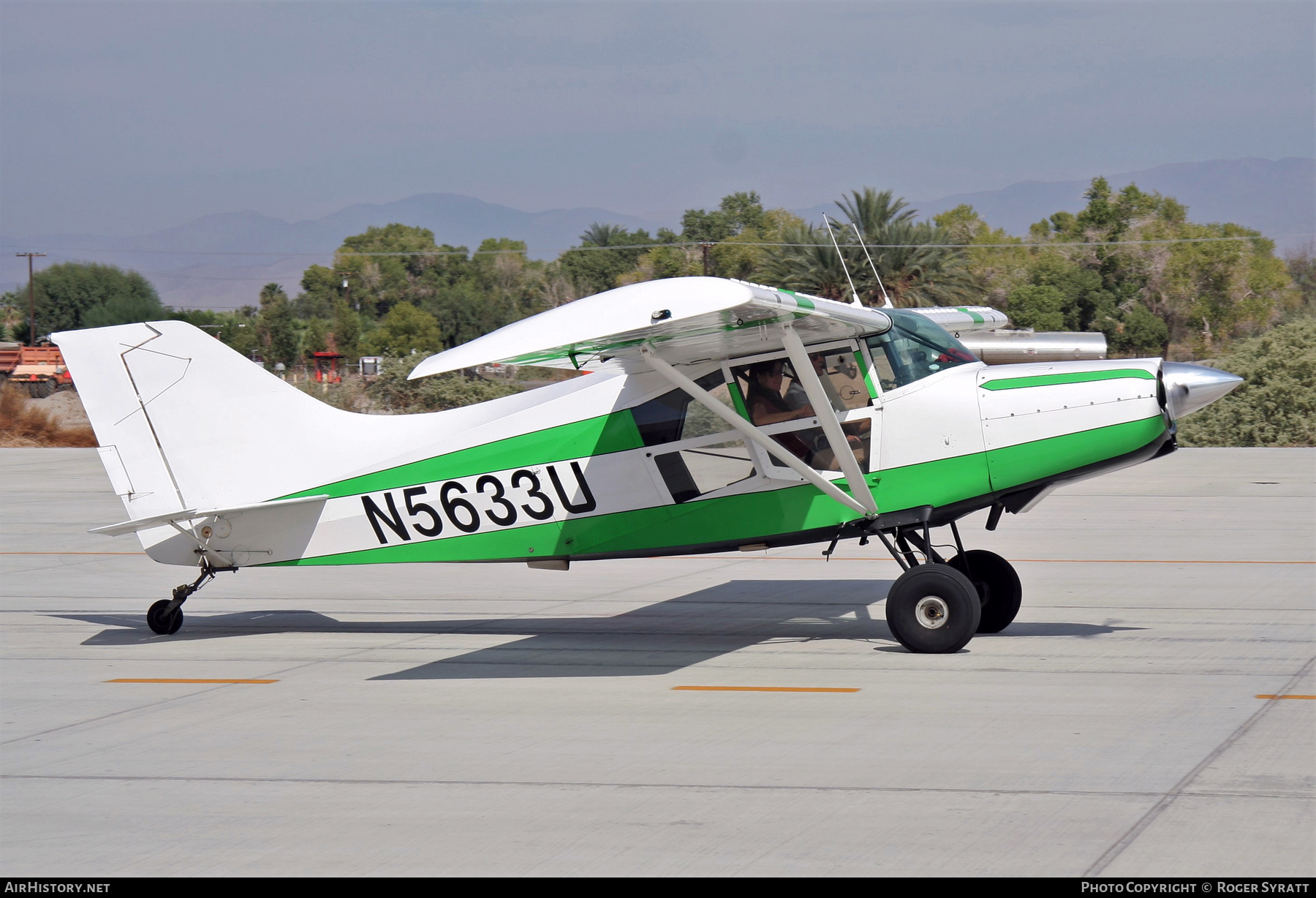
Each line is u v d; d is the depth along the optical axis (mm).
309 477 14508
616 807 7902
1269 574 17969
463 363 10125
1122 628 14062
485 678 12312
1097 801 7719
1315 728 9438
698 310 10117
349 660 13500
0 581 20453
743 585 18609
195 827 7703
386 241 172625
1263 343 48594
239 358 14594
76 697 11781
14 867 7062
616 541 13820
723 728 9906
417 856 7082
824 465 13234
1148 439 12695
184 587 15344
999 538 23016
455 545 14250
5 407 61156
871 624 14922
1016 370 13188
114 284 106688
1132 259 94875
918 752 9008
